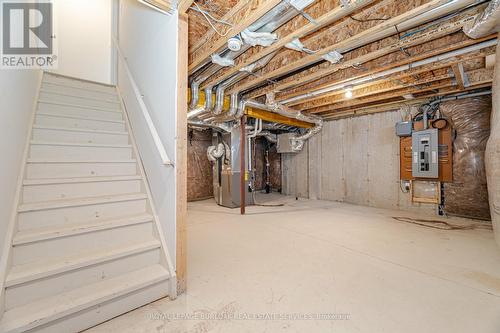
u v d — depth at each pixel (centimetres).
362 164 549
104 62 409
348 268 225
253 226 374
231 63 268
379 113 520
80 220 183
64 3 378
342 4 167
